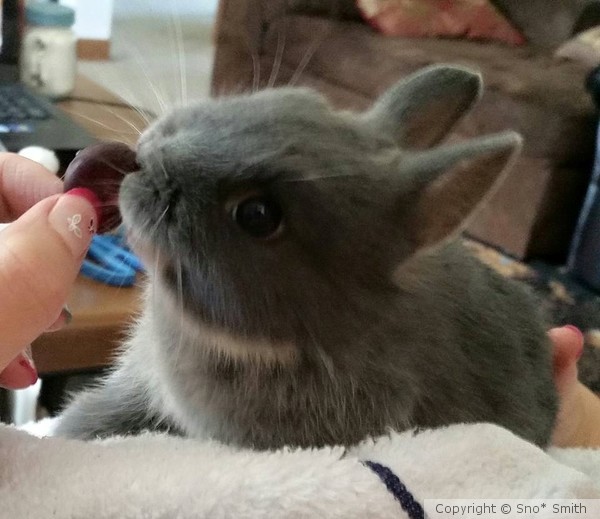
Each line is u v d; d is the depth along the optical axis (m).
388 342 0.16
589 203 0.49
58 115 0.35
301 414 0.17
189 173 0.15
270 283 0.15
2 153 0.19
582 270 0.50
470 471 0.13
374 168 0.16
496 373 0.18
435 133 0.19
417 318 0.17
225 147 0.15
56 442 0.13
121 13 0.71
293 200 0.15
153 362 0.19
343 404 0.17
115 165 0.15
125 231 0.16
